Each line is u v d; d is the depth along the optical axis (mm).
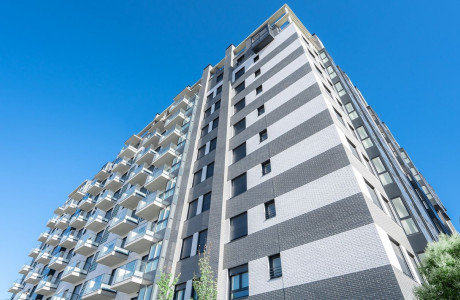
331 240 12164
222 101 27312
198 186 21906
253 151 19688
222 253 16047
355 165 14539
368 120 26422
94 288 21234
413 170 36906
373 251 10797
